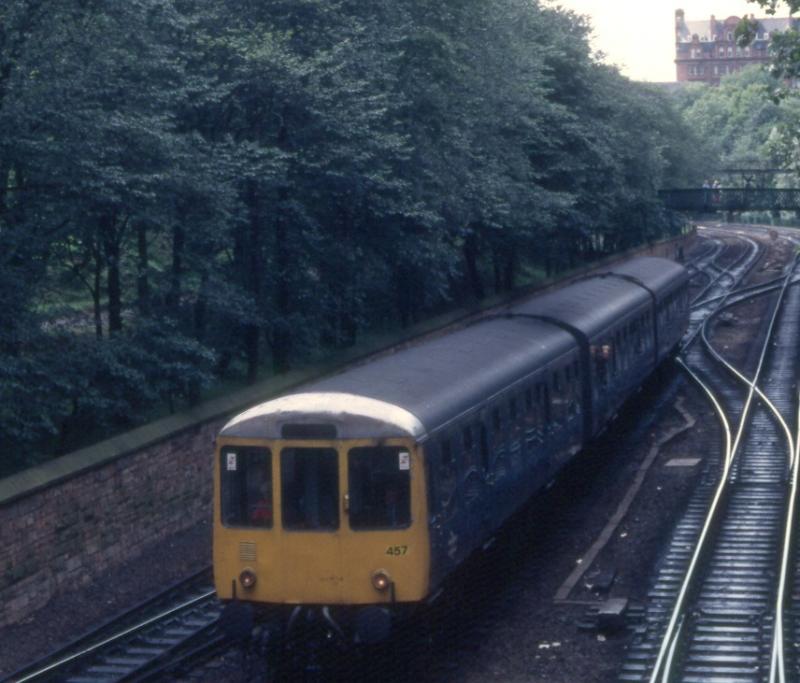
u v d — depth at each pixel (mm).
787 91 41312
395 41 47750
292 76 41406
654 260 69562
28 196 33656
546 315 41812
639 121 102438
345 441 24172
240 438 24656
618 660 25250
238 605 24391
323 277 48500
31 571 30234
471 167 58875
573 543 35188
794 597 29188
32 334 32625
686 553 33094
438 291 58500
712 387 61719
